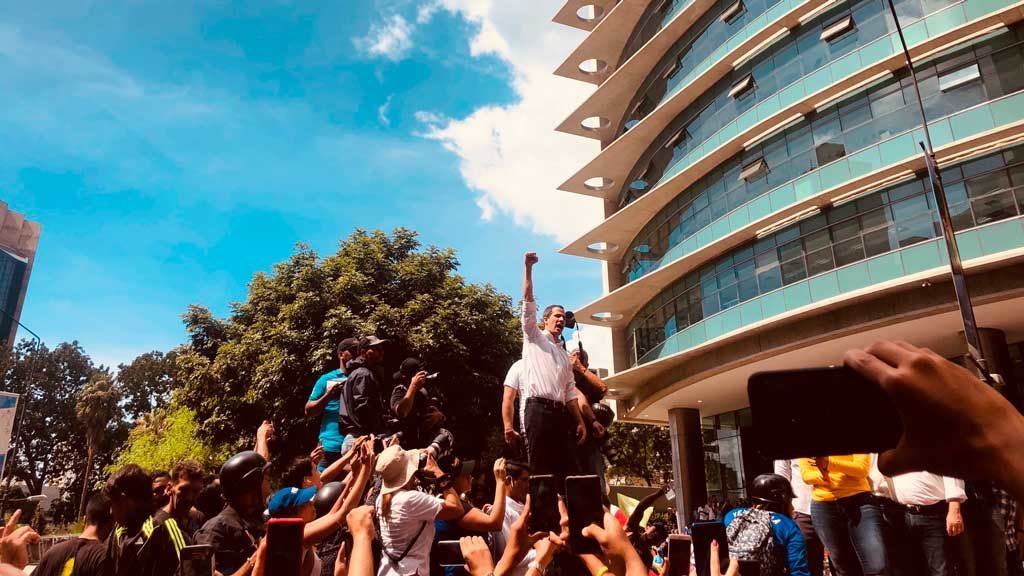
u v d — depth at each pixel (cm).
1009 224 1614
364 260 2223
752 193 2275
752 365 2208
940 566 493
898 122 1875
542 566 257
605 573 166
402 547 372
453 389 2019
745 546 455
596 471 479
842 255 1942
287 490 456
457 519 384
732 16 2444
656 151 2888
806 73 2147
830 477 528
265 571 184
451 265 2359
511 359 2233
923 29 1864
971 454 57
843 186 1900
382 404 612
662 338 2703
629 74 3022
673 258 2667
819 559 610
